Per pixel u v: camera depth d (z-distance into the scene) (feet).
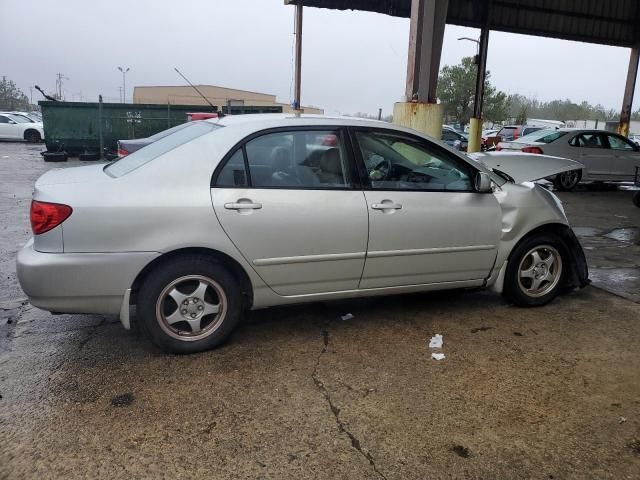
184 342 11.64
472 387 10.67
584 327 13.76
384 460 8.46
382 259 12.75
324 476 8.07
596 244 23.57
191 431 9.07
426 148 13.32
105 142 57.67
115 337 12.69
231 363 11.46
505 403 10.12
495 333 13.29
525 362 11.77
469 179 13.82
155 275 11.12
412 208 12.82
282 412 9.68
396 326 13.62
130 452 8.50
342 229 12.14
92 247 10.57
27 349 12.03
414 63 29.45
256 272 11.73
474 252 13.78
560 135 41.86
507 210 14.08
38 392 10.18
